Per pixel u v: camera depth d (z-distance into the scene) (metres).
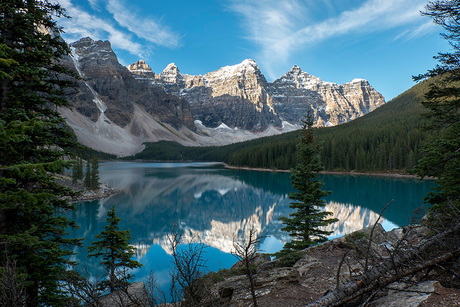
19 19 8.52
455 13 9.40
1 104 8.30
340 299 4.34
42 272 8.00
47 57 8.92
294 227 15.88
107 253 13.53
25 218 8.65
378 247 9.66
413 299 4.38
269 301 7.66
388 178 94.94
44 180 8.16
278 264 11.38
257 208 58.28
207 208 58.50
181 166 196.25
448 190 9.36
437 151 9.72
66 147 9.46
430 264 4.64
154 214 52.03
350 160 115.25
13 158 7.66
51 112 9.01
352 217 43.66
